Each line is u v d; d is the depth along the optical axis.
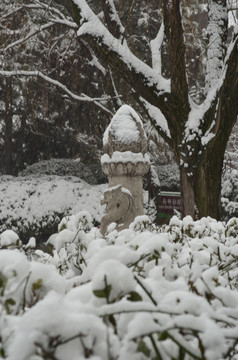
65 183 14.28
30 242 2.46
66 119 17.78
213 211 8.87
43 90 14.39
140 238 2.06
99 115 16.12
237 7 9.11
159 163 17.55
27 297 1.07
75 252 2.23
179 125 9.09
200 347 0.90
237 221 3.34
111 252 1.28
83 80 15.29
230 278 1.89
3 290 1.01
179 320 0.90
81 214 2.87
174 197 10.97
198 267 1.37
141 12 14.16
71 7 9.56
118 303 0.93
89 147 17.73
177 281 1.31
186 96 9.03
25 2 13.60
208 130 8.88
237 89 8.45
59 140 19.03
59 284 1.09
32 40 14.25
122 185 6.42
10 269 1.06
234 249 2.15
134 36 14.59
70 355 0.81
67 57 14.55
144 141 6.50
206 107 9.01
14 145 19.28
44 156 19.12
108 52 9.17
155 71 9.34
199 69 14.59
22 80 15.35
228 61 8.45
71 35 14.27
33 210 13.55
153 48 10.53
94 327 0.83
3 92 17.28
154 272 1.34
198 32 14.63
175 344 0.98
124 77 9.27
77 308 0.90
